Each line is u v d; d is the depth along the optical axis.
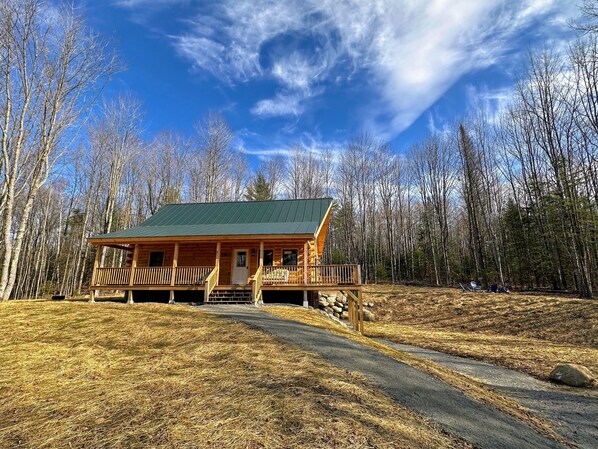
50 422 3.24
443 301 18.94
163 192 32.38
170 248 16.75
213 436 2.93
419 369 6.27
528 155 24.19
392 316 18.55
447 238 32.38
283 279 14.39
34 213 31.64
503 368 8.41
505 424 4.21
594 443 4.15
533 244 24.67
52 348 6.16
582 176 20.47
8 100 13.30
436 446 3.12
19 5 13.49
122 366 5.12
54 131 14.73
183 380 4.44
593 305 14.46
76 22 14.96
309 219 17.08
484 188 29.33
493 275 26.38
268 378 4.52
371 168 37.06
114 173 25.02
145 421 3.24
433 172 32.12
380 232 39.81
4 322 8.25
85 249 31.16
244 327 7.94
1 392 4.02
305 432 3.04
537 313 14.91
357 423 3.32
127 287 14.39
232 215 18.19
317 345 6.72
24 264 30.94
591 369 8.08
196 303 13.55
